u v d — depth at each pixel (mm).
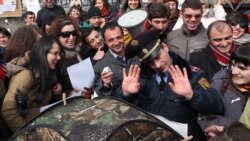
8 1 6582
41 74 2914
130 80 2338
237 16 3855
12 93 2854
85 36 4031
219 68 3268
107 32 3336
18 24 6746
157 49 2402
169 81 2443
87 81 3031
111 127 1791
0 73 2977
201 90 2387
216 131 2244
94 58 3854
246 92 2605
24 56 3199
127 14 4008
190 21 3791
